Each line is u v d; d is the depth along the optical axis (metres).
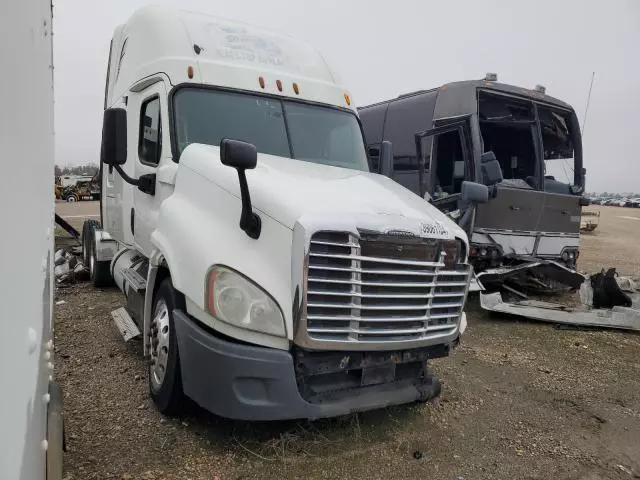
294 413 3.10
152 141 4.70
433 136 9.45
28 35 1.44
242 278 3.09
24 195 1.35
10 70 1.17
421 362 3.82
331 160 4.85
